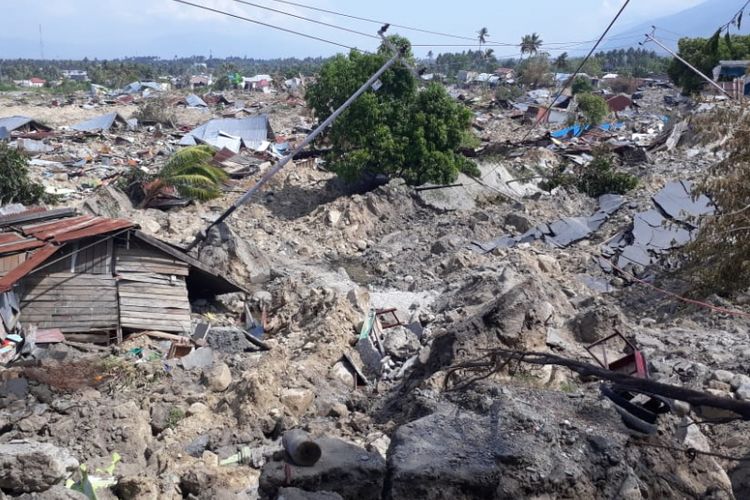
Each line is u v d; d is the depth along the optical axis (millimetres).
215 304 26250
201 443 14211
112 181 46625
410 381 16609
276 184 47375
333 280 29578
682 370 15562
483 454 9305
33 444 11172
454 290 25422
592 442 9750
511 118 91312
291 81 134750
